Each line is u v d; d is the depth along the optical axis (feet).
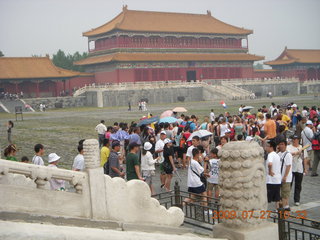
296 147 56.75
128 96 358.64
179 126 89.56
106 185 33.22
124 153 83.15
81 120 219.41
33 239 23.80
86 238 26.43
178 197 47.80
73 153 111.14
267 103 300.40
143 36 397.39
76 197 31.65
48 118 246.47
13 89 366.22
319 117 114.32
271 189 50.67
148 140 78.89
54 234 24.75
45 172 30.19
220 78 437.99
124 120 205.36
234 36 444.14
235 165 33.50
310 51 513.04
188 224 46.78
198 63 424.05
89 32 424.46
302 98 357.41
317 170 80.74
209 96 391.45
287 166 52.01
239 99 373.20
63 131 168.04
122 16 406.21
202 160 60.13
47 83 383.65
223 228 34.58
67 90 398.83
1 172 28.37
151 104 363.15
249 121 97.91
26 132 169.37
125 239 28.78
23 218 28.25
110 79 393.29
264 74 485.56
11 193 28.55
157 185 72.95
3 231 23.02
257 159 34.12
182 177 78.28
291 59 484.74
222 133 94.94
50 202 30.30
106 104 349.41
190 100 390.01
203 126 98.99
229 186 33.91
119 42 386.73
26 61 372.79
